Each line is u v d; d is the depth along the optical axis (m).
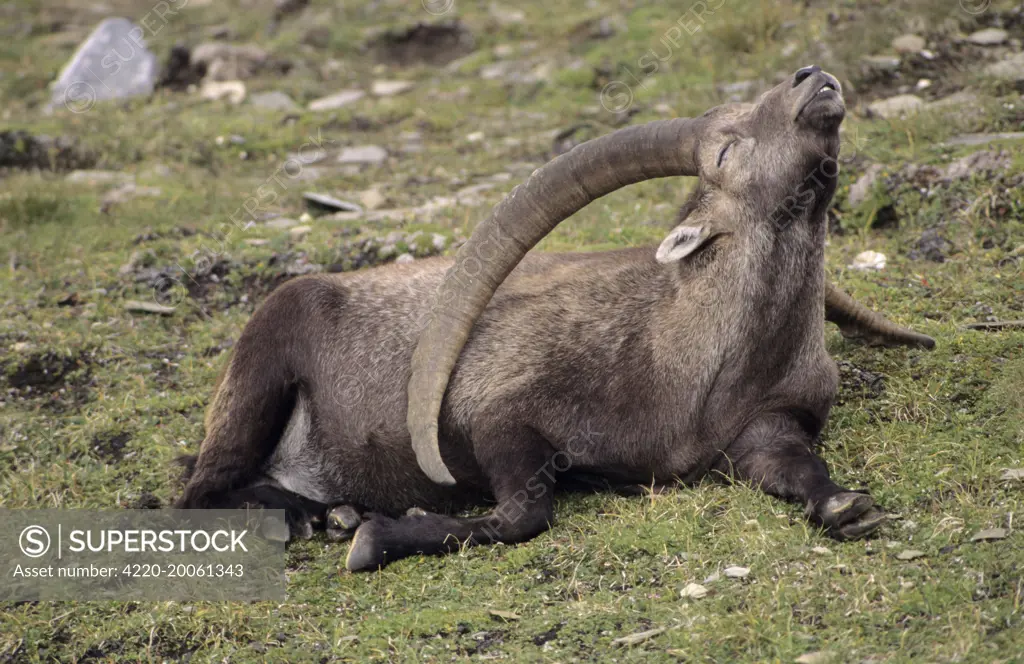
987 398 19.27
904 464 17.97
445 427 19.12
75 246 29.73
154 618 16.77
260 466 20.00
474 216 29.27
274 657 15.76
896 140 28.56
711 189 18.03
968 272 23.47
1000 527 15.79
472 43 47.41
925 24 35.19
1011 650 13.41
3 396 23.77
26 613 17.31
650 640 14.83
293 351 20.00
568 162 18.36
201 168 36.44
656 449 18.39
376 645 15.62
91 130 39.03
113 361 24.75
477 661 15.00
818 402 18.64
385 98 42.53
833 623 14.59
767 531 16.62
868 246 25.56
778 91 17.78
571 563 16.94
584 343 18.81
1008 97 29.72
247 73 46.03
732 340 18.00
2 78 48.38
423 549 17.72
